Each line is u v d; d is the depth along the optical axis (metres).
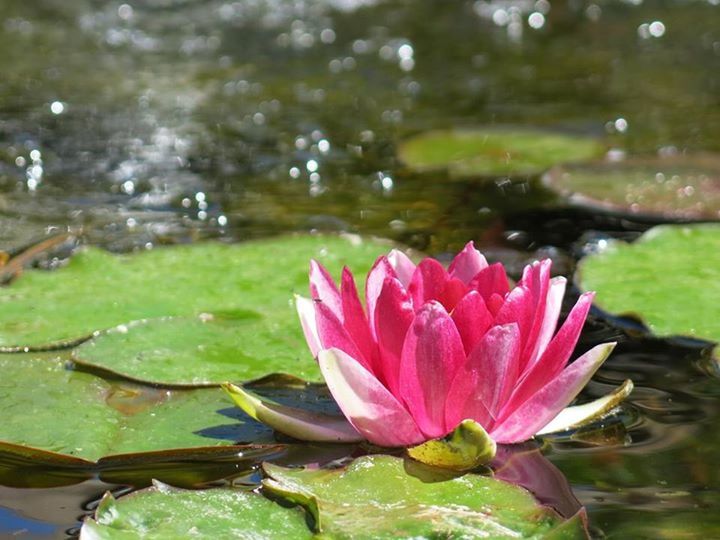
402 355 2.65
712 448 2.76
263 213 5.07
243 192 5.43
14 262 4.30
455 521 2.31
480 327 2.70
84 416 2.88
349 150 6.26
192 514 2.33
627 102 7.41
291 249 4.18
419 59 8.87
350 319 2.78
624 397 2.92
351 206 5.20
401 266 3.09
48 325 3.45
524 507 2.38
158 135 6.47
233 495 2.42
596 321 3.70
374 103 7.43
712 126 6.70
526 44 9.41
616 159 5.96
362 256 4.10
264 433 2.81
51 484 2.59
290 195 5.39
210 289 3.76
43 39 9.17
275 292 3.74
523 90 7.84
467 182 5.61
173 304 3.62
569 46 9.30
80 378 3.12
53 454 2.65
